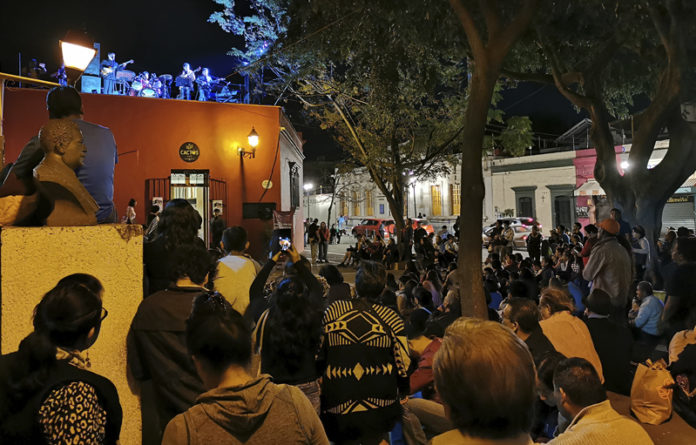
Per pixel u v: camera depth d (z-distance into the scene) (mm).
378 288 3246
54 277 2188
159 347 2268
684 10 9203
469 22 6590
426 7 9828
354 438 2963
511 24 6355
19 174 2480
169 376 2236
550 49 11578
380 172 19500
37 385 1506
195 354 1660
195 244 2496
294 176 19719
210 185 13953
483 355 1297
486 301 6398
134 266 2418
